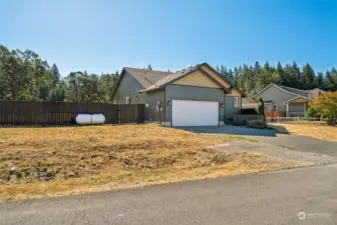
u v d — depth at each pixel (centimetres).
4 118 1424
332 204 379
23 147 715
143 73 2386
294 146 1088
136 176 563
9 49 3216
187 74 1825
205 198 402
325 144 1180
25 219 310
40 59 3612
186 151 822
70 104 1636
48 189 448
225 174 584
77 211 339
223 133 1416
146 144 863
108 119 1780
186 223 304
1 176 521
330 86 7119
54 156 656
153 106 1903
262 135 1404
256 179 536
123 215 327
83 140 862
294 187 473
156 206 362
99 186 473
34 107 1509
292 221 315
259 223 308
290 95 3628
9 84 3256
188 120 1855
